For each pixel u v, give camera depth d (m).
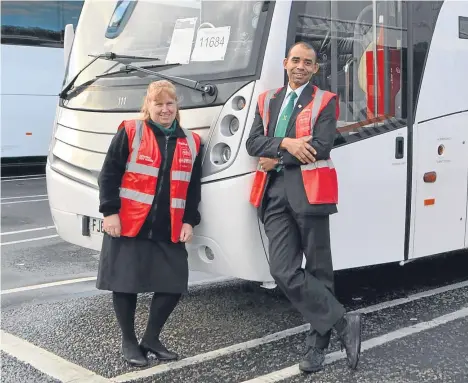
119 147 3.79
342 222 4.47
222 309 5.20
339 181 4.43
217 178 4.11
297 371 3.91
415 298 5.48
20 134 15.35
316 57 3.96
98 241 4.87
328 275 3.79
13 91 15.12
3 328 4.80
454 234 5.32
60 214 5.19
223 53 4.29
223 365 4.03
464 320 4.85
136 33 5.04
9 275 6.43
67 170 5.11
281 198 3.74
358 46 4.59
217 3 4.44
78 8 15.77
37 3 15.18
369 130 4.62
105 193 3.77
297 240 3.79
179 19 4.70
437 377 3.80
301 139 3.59
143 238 3.81
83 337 4.58
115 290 3.81
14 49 15.03
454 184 5.26
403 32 4.88
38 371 3.97
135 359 4.01
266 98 3.86
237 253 4.05
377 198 4.68
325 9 4.38
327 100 3.66
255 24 4.17
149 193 3.78
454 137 5.23
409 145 4.88
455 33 5.23
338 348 4.29
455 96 5.22
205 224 4.18
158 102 3.79
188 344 4.41
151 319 4.03
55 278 6.30
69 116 5.22
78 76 5.26
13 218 9.84
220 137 4.11
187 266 3.97
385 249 4.77
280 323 4.84
